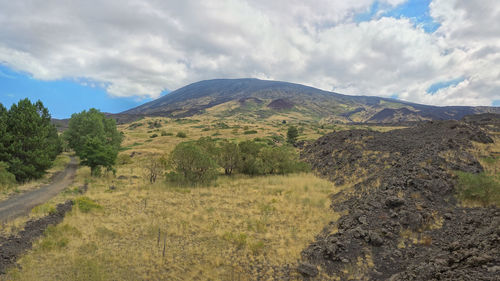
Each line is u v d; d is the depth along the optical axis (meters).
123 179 32.97
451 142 22.97
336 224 14.53
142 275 9.90
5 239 11.95
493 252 7.59
